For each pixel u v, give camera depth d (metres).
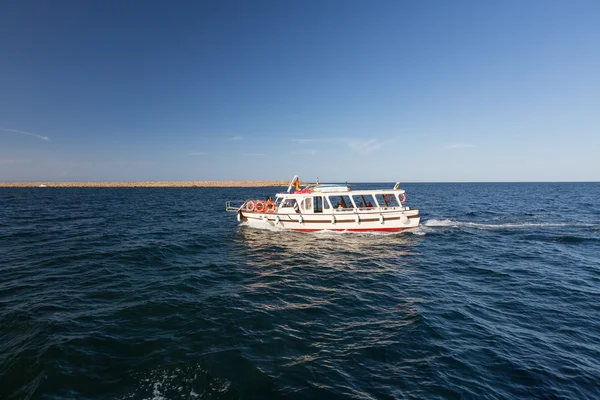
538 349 6.49
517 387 5.30
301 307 8.56
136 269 12.01
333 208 18.91
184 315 7.85
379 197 38.78
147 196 65.56
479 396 5.07
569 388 5.30
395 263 13.19
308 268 12.44
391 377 5.49
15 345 6.32
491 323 7.64
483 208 36.25
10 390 5.03
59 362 5.67
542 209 34.69
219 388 5.11
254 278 11.14
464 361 6.00
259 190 100.25
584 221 24.84
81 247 15.44
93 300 8.80
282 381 5.31
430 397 5.02
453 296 9.48
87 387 5.07
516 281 10.87
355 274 11.67
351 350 6.34
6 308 8.14
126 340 6.55
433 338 6.86
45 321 7.35
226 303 8.70
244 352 6.16
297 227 19.30
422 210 34.06
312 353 6.22
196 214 31.33
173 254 14.52
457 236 18.75
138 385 5.14
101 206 39.69
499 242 17.23
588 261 13.41
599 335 7.11
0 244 15.90
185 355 5.99
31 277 10.80
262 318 7.77
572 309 8.52
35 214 29.27
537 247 16.06
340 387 5.20
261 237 18.14
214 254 14.66
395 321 7.72
